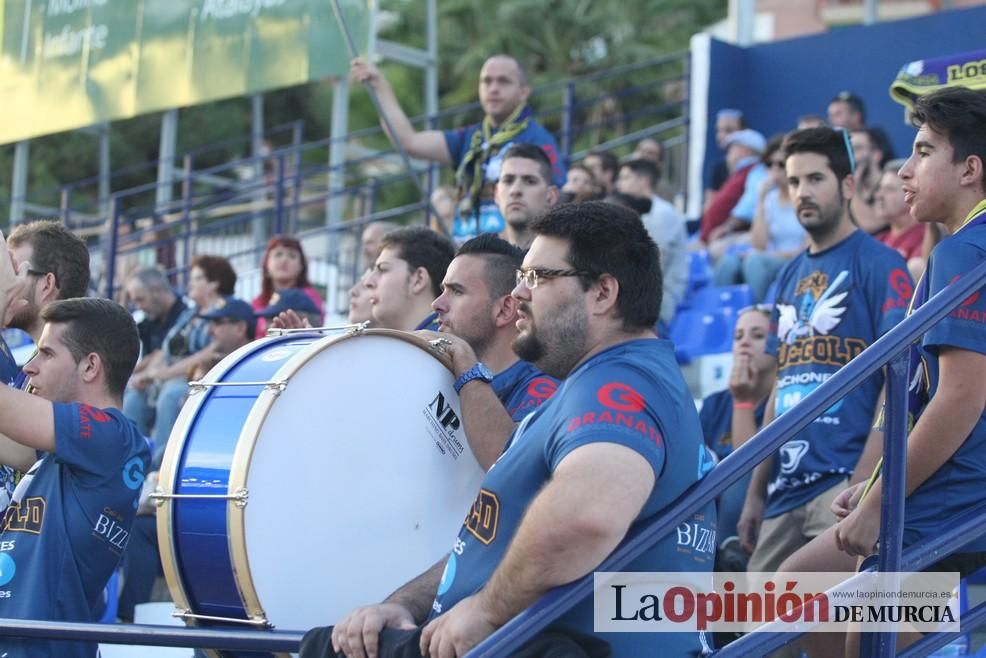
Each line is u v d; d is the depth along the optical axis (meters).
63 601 5.50
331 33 13.78
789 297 6.92
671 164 16.77
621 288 4.20
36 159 28.69
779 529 6.67
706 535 4.24
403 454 5.23
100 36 15.59
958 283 4.23
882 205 10.23
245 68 14.35
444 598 4.23
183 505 4.80
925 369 4.86
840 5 27.78
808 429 6.59
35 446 5.46
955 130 4.96
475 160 10.03
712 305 12.31
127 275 15.59
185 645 4.49
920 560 4.46
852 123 12.44
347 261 16.17
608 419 3.84
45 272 6.65
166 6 15.05
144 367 12.22
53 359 5.85
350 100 31.58
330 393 5.03
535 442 4.09
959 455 4.80
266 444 4.80
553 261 4.23
